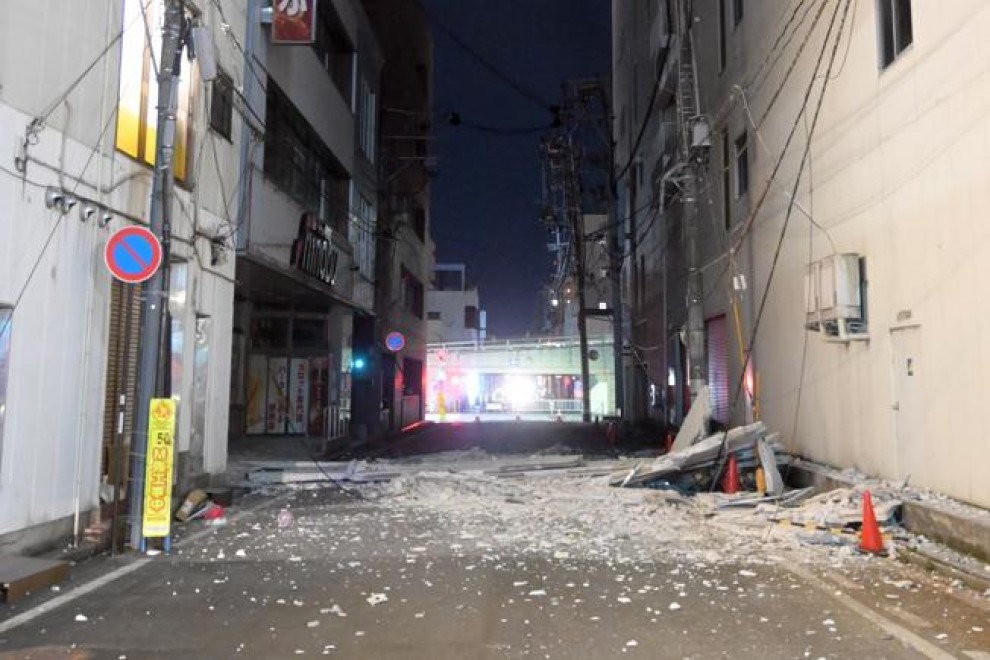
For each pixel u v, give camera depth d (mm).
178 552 8055
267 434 21125
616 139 41469
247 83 13664
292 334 21703
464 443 25141
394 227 29828
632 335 37656
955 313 8242
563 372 52062
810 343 12750
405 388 34688
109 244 7633
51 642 5102
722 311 18828
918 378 9148
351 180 22422
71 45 7941
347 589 6527
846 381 11320
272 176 15812
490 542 8633
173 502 10352
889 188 9758
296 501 12070
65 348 7891
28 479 7277
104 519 8703
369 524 9844
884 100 9867
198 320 11930
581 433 29828
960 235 8086
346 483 13938
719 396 19391
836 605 6086
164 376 8406
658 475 13008
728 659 4859
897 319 9578
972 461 7984
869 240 10375
